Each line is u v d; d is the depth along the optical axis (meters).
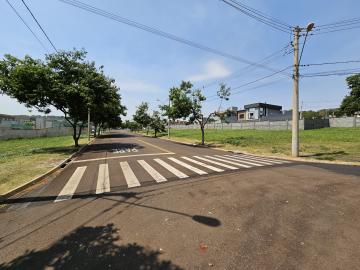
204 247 3.67
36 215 5.14
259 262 3.24
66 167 11.09
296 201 5.73
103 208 5.47
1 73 16.11
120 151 17.70
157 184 7.52
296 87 14.60
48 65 17.36
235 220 4.66
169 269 3.12
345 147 18.52
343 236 3.97
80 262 3.33
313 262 3.23
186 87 24.45
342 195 6.18
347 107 46.19
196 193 6.47
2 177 8.52
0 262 3.38
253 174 8.87
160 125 49.56
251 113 69.19
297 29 14.47
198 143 25.72
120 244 3.81
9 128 32.88
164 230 4.28
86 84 18.33
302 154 15.41
